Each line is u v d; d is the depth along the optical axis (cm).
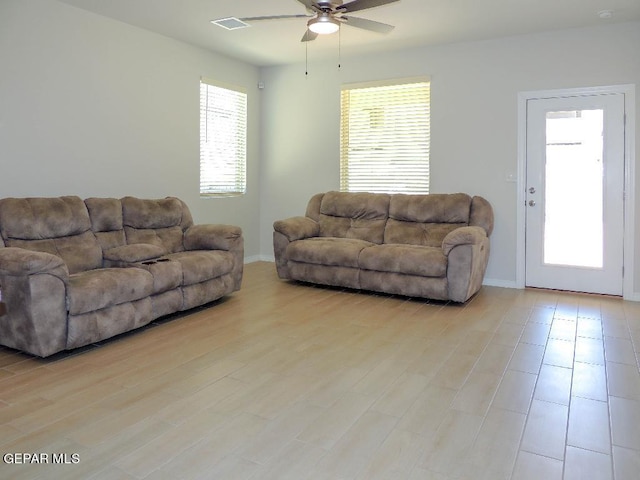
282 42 534
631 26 458
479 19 451
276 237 539
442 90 546
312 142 635
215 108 594
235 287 468
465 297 438
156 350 328
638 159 461
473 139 534
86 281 321
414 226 525
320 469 192
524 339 352
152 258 392
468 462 197
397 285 463
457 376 285
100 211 415
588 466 195
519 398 256
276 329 375
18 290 298
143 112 496
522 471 191
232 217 631
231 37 515
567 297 479
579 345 340
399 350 329
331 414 238
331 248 496
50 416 235
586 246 491
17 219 355
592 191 484
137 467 193
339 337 356
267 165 671
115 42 462
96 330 324
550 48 491
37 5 398
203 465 194
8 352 324
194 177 566
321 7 331
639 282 466
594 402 252
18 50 387
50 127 414
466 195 513
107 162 463
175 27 482
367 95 595
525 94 505
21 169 395
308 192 644
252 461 197
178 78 534
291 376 285
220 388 268
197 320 398
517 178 514
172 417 234
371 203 552
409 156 574
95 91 448
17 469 191
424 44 538
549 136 499
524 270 520
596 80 473
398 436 217
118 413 238
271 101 660
